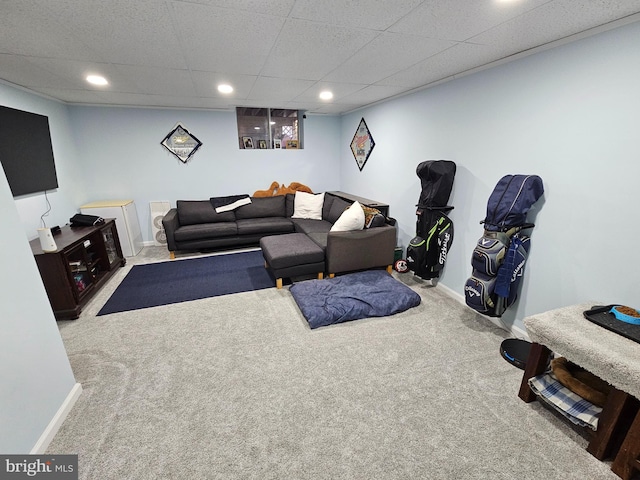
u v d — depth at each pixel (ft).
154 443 4.83
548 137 6.50
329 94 11.57
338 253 10.54
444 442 4.81
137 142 14.28
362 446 4.76
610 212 5.57
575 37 5.74
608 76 5.37
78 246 9.30
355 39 6.12
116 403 5.61
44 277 8.04
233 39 6.10
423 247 9.78
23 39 5.89
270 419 5.27
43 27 5.39
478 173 8.39
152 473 4.37
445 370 6.42
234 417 5.31
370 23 5.39
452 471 4.37
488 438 4.87
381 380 6.15
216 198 15.31
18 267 4.65
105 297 9.88
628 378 3.98
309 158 17.47
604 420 4.38
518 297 7.57
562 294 6.58
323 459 4.57
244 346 7.30
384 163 13.21
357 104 13.97
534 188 6.59
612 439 4.39
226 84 9.87
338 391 5.87
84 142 13.44
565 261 6.44
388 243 11.18
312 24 5.44
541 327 5.07
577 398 4.93
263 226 14.56
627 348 4.42
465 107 8.59
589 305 5.66
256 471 4.41
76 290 8.75
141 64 7.64
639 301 5.32
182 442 4.85
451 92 9.05
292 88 10.50
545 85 6.44
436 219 9.47
